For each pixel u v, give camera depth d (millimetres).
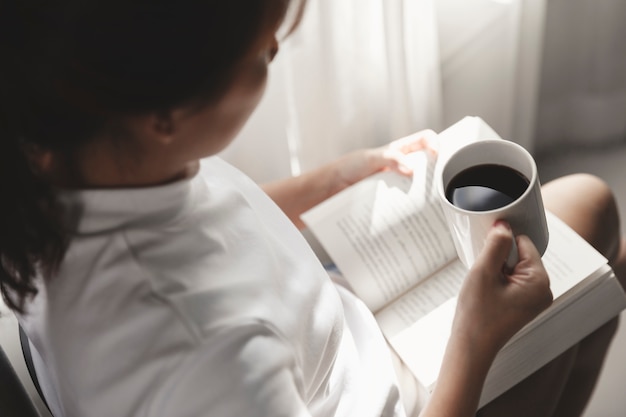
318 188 1039
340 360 816
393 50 1177
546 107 1652
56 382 656
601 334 1094
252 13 505
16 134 530
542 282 723
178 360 574
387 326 953
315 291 728
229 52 508
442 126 1517
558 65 1577
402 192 980
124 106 505
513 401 928
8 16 475
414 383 932
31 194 558
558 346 905
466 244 747
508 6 1314
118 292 588
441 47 1379
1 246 585
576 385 1146
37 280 637
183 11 478
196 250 620
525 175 733
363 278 958
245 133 1241
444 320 941
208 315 589
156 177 590
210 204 657
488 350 748
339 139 1332
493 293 726
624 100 1624
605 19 1493
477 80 1442
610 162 1679
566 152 1715
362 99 1300
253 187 809
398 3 1114
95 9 467
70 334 607
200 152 584
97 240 591
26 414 702
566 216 1017
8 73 497
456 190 750
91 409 616
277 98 1214
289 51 1159
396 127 1308
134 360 584
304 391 658
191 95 514
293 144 1327
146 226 600
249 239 675
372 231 965
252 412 580
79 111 512
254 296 628
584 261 899
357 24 1189
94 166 561
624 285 1138
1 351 707
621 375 1397
